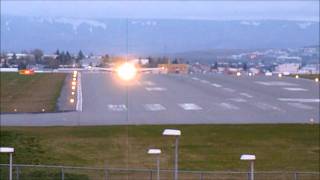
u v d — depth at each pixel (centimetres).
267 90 13688
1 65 13850
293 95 12631
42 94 12200
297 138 7762
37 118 9056
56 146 6944
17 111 9738
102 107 10369
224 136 7844
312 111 10131
